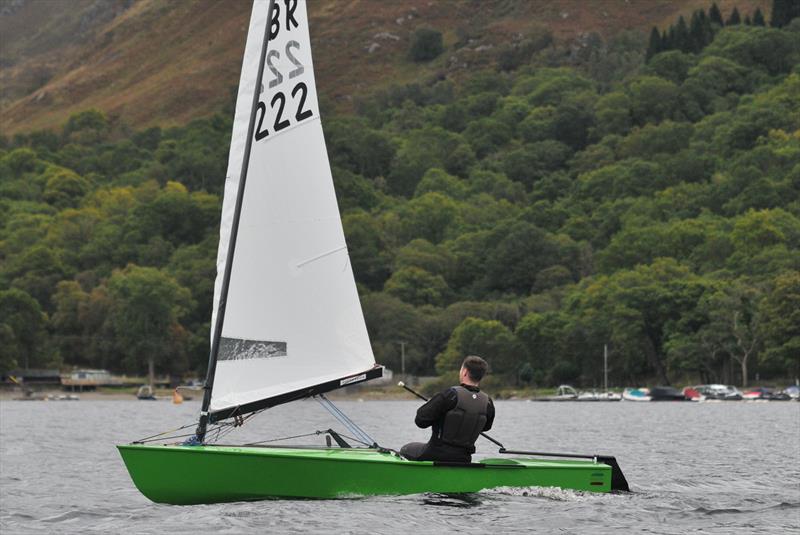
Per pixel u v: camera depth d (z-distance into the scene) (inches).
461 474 1593.3
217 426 1626.5
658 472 2351.1
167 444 1595.7
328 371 1628.9
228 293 1609.3
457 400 1571.1
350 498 1566.2
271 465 1544.0
